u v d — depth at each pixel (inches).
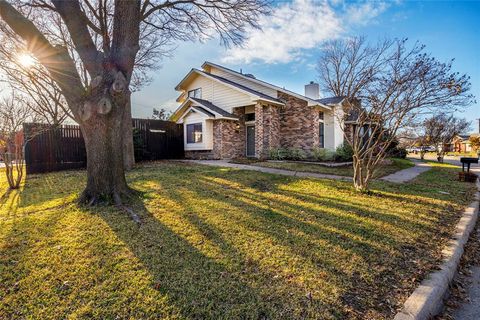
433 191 270.1
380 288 94.3
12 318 78.0
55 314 79.4
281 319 77.2
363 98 254.5
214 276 99.2
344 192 250.8
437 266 110.7
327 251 121.7
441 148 872.3
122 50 193.3
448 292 101.6
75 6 184.2
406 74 223.0
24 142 337.1
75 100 190.7
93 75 189.9
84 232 140.6
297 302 84.9
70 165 438.9
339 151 569.9
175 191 240.1
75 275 99.7
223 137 598.2
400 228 154.2
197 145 613.3
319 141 613.6
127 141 402.9
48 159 414.6
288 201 212.1
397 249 126.5
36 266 106.3
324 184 288.4
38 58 180.1
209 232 141.8
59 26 397.1
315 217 171.6
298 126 597.0
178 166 443.5
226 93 633.0
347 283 96.4
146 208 184.4
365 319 78.5
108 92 190.1
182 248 122.3
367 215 178.1
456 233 150.0
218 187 263.6
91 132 194.7
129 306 82.4
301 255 117.0
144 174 340.8
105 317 77.9
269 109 589.6
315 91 757.9
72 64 190.5
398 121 231.5
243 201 209.0
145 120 571.2
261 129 573.3
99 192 195.6
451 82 212.8
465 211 196.7
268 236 137.8
